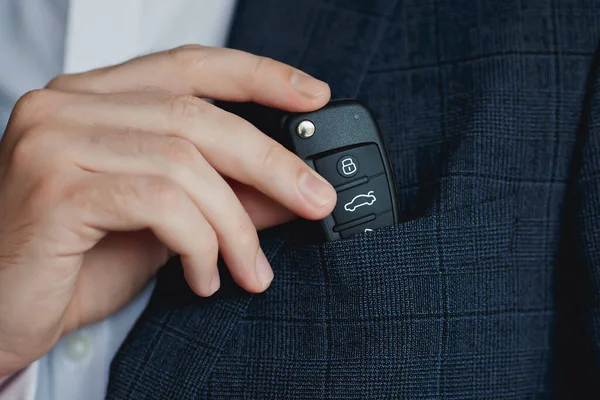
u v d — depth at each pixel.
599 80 0.57
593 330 0.56
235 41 0.62
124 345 0.59
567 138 0.58
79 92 0.52
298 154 0.52
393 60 0.60
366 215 0.53
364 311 0.53
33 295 0.50
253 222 0.55
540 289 0.59
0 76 0.75
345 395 0.53
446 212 0.54
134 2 0.62
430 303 0.53
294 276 0.55
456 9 0.60
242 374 0.55
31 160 0.49
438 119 0.59
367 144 0.53
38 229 0.49
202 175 0.48
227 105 0.58
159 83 0.54
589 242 0.56
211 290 0.52
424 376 0.54
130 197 0.48
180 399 0.55
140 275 0.58
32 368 0.57
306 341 0.54
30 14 0.73
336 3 0.61
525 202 0.58
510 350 0.57
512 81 0.57
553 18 0.58
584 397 0.58
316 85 0.51
